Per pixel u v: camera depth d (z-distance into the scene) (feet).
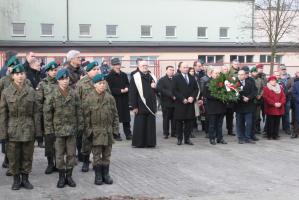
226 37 144.36
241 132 46.52
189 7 140.77
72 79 35.50
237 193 28.14
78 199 26.84
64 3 130.11
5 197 27.27
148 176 32.45
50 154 32.63
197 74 52.80
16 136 27.94
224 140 47.14
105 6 133.28
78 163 36.27
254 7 135.85
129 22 135.33
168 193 28.09
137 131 43.52
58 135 28.73
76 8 131.13
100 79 29.25
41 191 28.55
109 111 29.58
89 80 32.19
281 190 28.86
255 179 31.71
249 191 28.60
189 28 140.97
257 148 43.42
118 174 33.01
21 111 27.99
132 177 32.14
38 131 28.78
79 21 131.34
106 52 132.16
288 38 148.97
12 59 31.35
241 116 46.21
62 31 130.11
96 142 29.37
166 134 49.62
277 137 49.11
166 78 49.24
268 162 37.19
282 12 105.91
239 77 45.78
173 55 137.90
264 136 50.55
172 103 49.21
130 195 27.63
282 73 54.54
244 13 142.82
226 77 44.62
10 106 27.86
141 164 36.32
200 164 36.35
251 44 142.92
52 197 27.25
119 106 47.62
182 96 44.16
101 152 29.91
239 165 36.06
